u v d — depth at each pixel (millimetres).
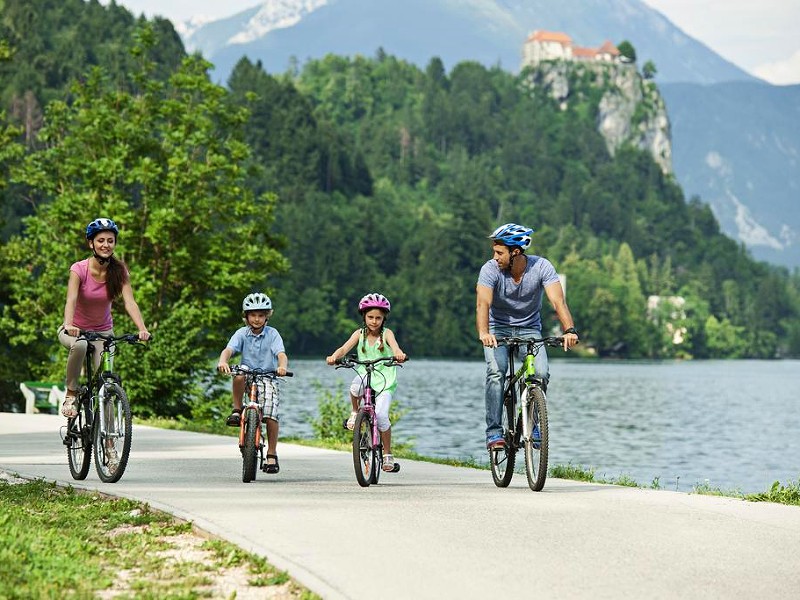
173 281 100688
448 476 34062
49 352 97500
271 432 32031
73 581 17625
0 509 23656
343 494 27781
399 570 18391
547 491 28672
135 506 25406
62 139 109812
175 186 100625
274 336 32188
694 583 17578
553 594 16875
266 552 19734
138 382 81562
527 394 28656
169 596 16797
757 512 24562
